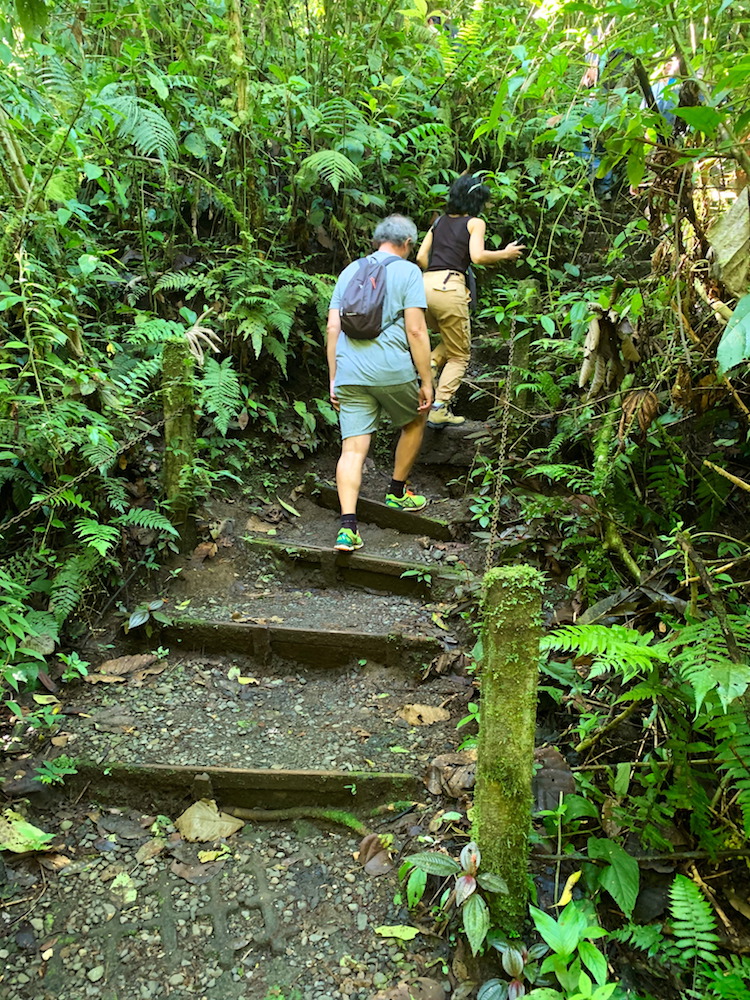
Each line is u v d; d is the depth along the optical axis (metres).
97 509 2.97
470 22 4.93
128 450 3.18
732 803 1.86
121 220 4.06
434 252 3.82
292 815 2.18
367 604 3.08
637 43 1.96
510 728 1.65
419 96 4.84
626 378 2.71
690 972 1.71
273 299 3.69
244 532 3.40
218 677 2.69
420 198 4.95
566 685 2.43
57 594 2.63
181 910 1.89
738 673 1.51
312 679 2.75
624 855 1.85
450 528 3.47
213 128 3.71
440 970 1.74
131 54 3.50
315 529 3.58
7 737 2.30
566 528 3.07
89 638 2.75
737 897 1.83
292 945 1.81
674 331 2.41
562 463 3.50
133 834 2.12
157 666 2.71
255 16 4.37
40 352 2.82
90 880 1.96
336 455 4.06
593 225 4.89
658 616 2.36
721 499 2.63
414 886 1.83
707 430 2.81
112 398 2.98
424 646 2.71
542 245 4.97
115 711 2.46
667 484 2.71
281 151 4.38
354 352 3.20
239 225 3.73
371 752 2.34
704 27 2.19
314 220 4.20
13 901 1.88
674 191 2.21
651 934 1.74
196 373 3.47
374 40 4.55
